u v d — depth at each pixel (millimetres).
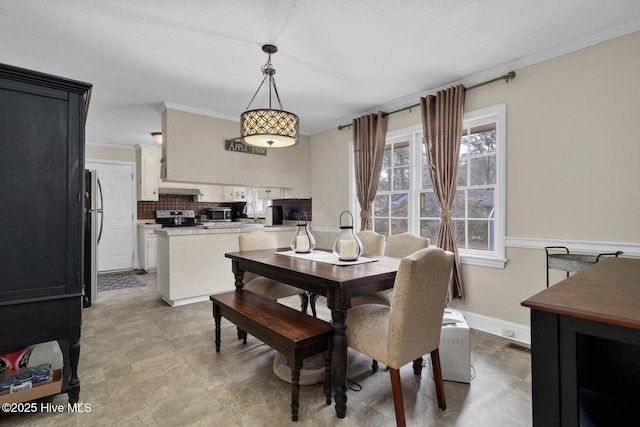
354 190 4438
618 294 1063
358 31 2326
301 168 5070
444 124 3238
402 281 1587
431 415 1783
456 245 3174
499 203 2928
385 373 2277
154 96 3617
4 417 1770
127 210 6113
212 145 4152
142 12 2084
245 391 2031
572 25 2258
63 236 1793
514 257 2836
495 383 2115
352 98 3721
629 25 2230
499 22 2221
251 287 2967
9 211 1652
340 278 1820
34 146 1710
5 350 1656
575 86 2494
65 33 2324
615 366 1184
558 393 935
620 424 1160
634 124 2240
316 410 1832
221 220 6703
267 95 3596
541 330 963
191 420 1751
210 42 2473
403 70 2973
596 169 2398
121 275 5660
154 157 6094
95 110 4074
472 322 3127
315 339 1807
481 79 3051
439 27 2281
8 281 1652
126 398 1954
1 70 1609
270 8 2053
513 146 2836
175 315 3516
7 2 1964
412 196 3688
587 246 2432
